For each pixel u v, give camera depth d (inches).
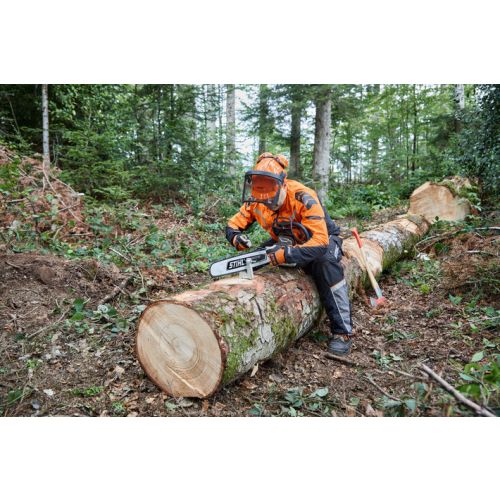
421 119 505.4
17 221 163.6
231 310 89.7
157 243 189.3
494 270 148.0
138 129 311.0
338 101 416.2
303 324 113.3
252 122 438.3
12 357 102.6
